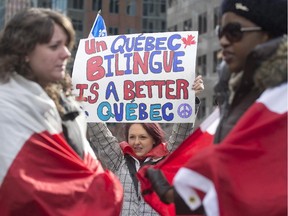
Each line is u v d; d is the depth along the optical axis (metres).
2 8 57.38
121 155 5.08
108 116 5.09
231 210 2.58
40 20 3.13
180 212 2.73
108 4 46.72
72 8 46.22
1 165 3.01
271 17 2.78
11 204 2.99
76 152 3.29
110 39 5.16
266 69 2.66
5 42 3.15
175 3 42.78
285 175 2.56
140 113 5.04
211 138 3.52
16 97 3.08
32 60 3.15
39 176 3.05
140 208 4.90
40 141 3.08
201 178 2.65
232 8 2.83
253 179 2.58
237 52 2.84
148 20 47.16
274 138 2.60
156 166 3.65
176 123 5.01
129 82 5.07
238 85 2.86
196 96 5.20
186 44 5.01
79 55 5.21
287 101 2.63
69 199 3.06
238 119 2.83
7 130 3.03
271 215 2.51
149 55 5.05
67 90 3.40
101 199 3.15
